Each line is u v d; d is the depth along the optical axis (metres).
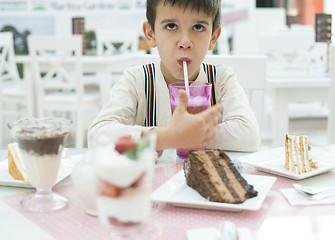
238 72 1.79
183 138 0.94
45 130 0.82
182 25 1.25
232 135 1.27
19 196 0.93
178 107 0.96
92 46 5.93
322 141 3.72
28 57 3.64
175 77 1.38
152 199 0.85
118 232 0.64
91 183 0.78
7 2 5.78
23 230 0.76
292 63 3.29
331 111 2.38
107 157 0.60
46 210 0.84
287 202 0.88
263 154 1.18
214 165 0.90
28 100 3.63
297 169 1.03
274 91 2.80
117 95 1.42
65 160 1.14
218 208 0.83
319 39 3.08
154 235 0.73
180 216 0.81
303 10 6.65
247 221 0.79
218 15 1.38
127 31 4.69
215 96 1.51
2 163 1.12
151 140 0.62
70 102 3.34
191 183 0.91
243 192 0.85
